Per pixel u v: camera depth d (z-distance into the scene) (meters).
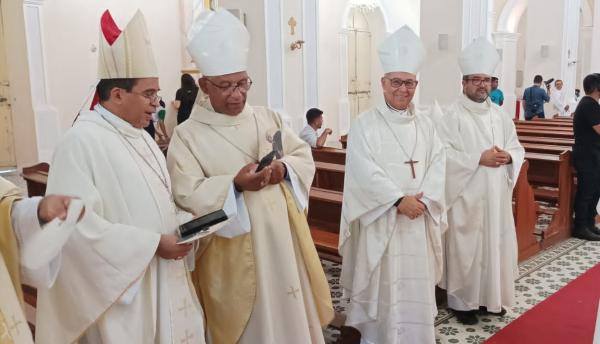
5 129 9.38
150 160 1.99
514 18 15.35
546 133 7.57
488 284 3.43
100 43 1.90
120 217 1.85
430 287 2.92
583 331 3.37
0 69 9.18
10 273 1.48
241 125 2.37
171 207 2.03
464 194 3.43
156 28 11.20
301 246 2.43
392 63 2.85
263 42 7.34
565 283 4.16
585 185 5.19
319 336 2.51
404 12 14.54
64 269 1.77
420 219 2.87
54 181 1.79
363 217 2.88
